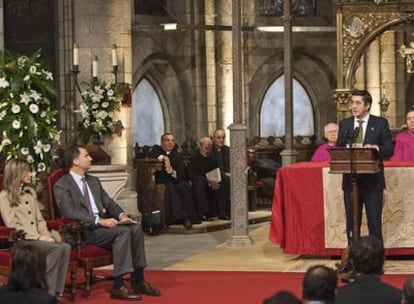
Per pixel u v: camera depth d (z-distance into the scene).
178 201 17.17
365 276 7.14
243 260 13.89
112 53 17.75
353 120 12.34
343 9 18.77
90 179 12.09
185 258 14.24
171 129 21.80
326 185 13.52
